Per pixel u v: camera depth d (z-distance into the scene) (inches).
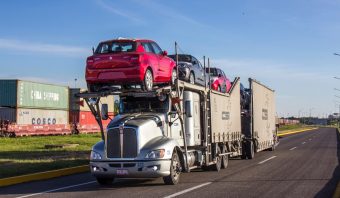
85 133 2397.9
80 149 1138.7
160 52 603.2
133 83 544.4
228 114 788.0
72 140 1619.1
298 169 714.8
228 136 778.8
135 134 496.1
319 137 2301.9
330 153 1101.7
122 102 574.9
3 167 687.1
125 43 549.3
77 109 2367.1
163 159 498.0
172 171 520.4
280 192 470.0
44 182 594.2
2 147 1221.1
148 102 561.0
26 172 647.8
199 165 620.7
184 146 558.9
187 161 555.5
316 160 891.4
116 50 546.3
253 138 953.5
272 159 928.9
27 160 820.0
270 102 1203.9
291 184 534.0
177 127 569.9
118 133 499.8
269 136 1170.6
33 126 1961.1
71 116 2364.7
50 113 2142.0
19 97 1911.9
